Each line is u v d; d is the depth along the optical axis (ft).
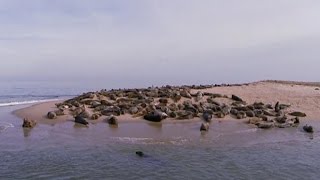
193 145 75.92
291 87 176.24
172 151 70.44
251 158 65.77
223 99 130.82
